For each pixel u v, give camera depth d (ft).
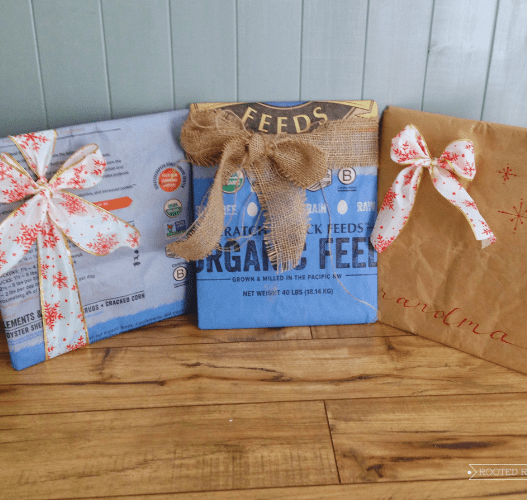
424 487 2.03
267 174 2.76
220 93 2.91
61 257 2.61
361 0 2.73
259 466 2.12
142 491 2.02
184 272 3.04
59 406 2.42
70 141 2.50
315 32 2.79
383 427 2.30
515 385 2.56
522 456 2.17
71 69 2.82
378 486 2.04
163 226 2.87
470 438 2.25
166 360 2.73
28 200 2.43
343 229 2.88
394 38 2.81
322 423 2.32
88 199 2.60
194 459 2.15
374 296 2.99
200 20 2.76
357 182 2.84
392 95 2.94
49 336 2.70
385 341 2.89
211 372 2.64
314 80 2.90
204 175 2.81
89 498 1.98
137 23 2.75
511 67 2.87
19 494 1.99
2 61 2.77
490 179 2.50
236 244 2.87
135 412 2.39
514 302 2.58
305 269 2.92
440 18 2.77
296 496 2.00
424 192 2.70
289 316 2.99
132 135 2.64
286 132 2.77
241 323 2.99
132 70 2.84
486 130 2.48
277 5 2.73
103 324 2.87
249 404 2.43
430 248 2.76
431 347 2.84
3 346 2.87
